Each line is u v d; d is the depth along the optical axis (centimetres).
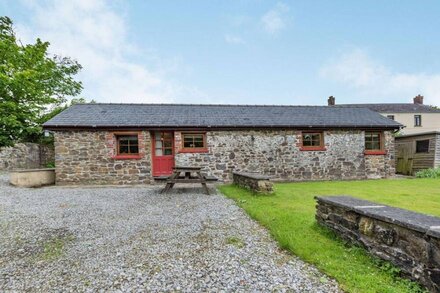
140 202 584
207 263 260
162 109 1138
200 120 1025
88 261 270
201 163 995
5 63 1297
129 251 296
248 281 223
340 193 659
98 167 938
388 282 210
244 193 670
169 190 764
